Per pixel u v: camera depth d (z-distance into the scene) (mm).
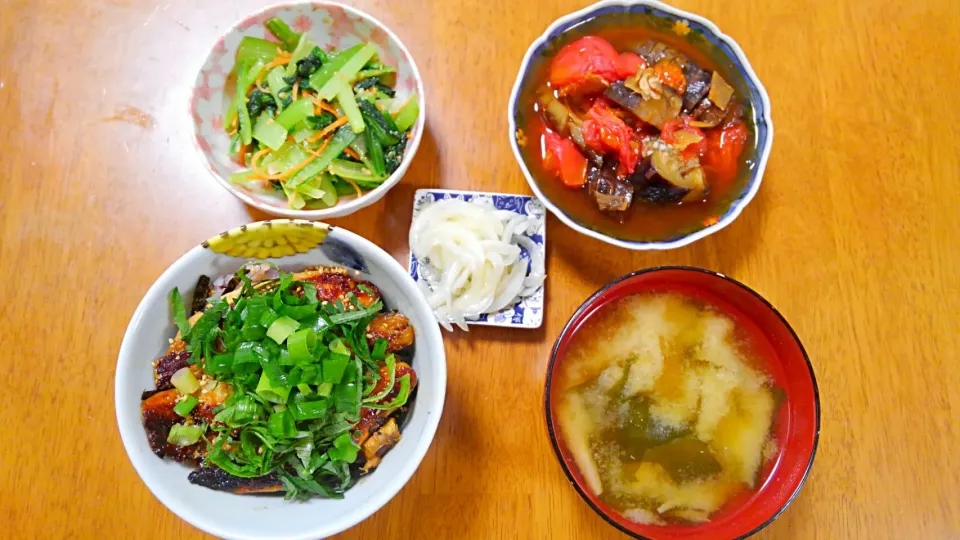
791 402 301
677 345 308
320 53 331
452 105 343
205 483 256
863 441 321
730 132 324
